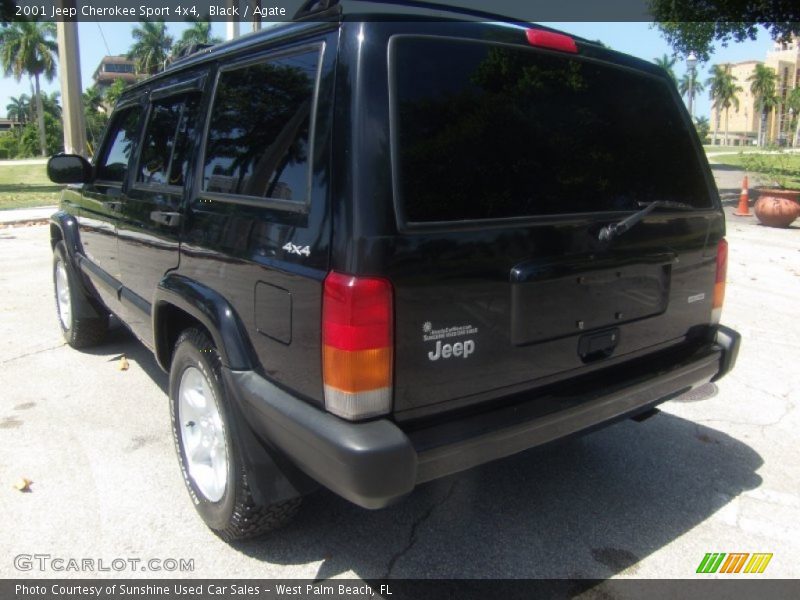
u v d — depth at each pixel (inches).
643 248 113.7
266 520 107.8
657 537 118.3
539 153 101.1
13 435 152.9
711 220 127.3
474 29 95.7
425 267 86.2
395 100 86.2
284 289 92.0
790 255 387.5
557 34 107.0
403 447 83.0
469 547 114.4
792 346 225.0
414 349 86.8
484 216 92.9
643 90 119.4
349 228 82.7
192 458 121.2
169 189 129.0
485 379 94.9
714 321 133.6
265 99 102.1
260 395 95.7
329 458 84.2
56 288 220.7
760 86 3334.2
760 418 169.0
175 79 137.2
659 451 150.9
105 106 2878.9
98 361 202.2
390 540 116.0
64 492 129.2
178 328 130.3
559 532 119.3
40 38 2527.1
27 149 3051.2
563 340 103.5
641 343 117.3
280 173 96.0
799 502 130.5
